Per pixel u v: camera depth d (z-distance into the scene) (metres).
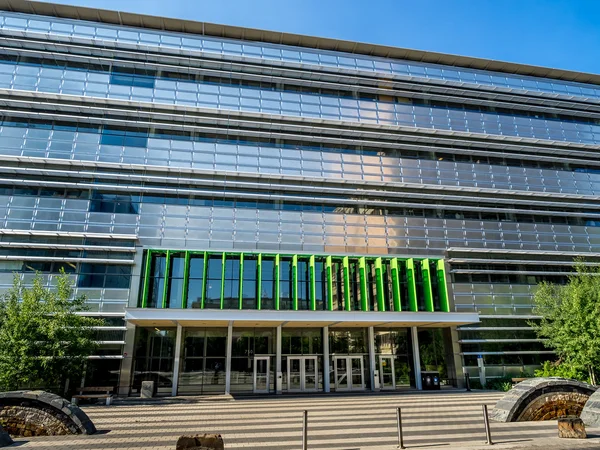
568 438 11.16
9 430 12.49
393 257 31.20
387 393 26.86
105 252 27.66
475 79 38.59
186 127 31.20
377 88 35.94
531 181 36.62
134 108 30.89
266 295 28.84
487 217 34.72
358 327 30.28
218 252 28.70
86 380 25.17
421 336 31.27
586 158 38.44
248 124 32.38
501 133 37.34
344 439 11.92
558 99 39.53
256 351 28.48
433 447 10.45
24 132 29.00
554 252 34.56
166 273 27.59
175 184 30.03
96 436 12.39
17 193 27.84
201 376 27.36
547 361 30.62
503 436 11.74
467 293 32.34
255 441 11.77
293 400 22.81
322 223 31.42
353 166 33.38
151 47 31.94
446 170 35.12
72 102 30.12
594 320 24.06
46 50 30.53
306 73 34.56
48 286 26.17
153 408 19.70
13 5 30.88
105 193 28.92
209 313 24.44
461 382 30.08
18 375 19.41
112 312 26.62
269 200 31.16
